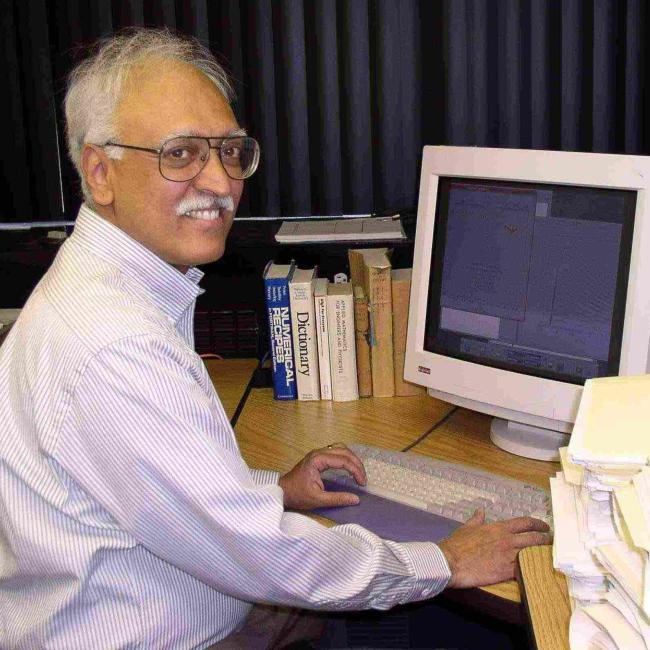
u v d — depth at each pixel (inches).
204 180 51.2
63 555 46.4
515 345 66.1
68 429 45.4
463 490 59.6
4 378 48.7
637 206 58.4
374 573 47.4
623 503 33.6
